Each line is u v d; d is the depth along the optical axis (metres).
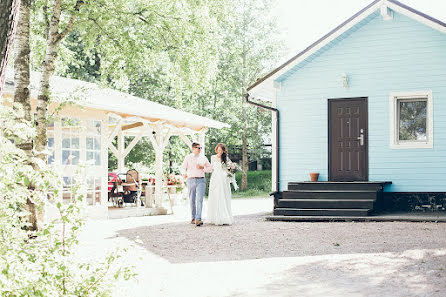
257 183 39.97
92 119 15.36
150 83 34.47
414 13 15.12
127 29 13.55
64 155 14.20
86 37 13.65
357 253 8.58
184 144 36.16
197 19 14.16
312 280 6.72
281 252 8.97
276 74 16.66
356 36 16.23
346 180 16.25
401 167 15.60
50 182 4.64
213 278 7.00
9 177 4.44
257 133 40.03
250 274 7.21
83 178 4.76
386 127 15.82
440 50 15.33
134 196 18.53
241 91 38.94
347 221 13.37
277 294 6.03
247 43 38.84
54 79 16.31
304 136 16.81
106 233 11.73
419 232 10.79
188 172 13.43
